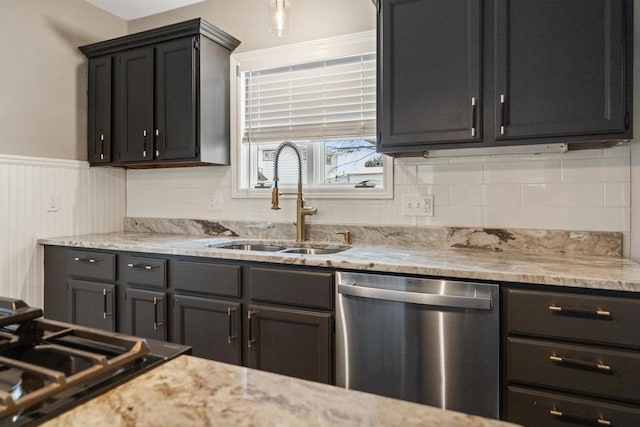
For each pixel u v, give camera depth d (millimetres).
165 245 2176
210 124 2514
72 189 2709
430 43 1800
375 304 1606
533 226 1958
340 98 2441
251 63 2643
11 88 2387
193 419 487
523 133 1646
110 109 2691
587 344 1325
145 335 2137
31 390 576
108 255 2262
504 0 1670
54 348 693
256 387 578
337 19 2410
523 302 1395
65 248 2434
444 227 2129
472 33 1726
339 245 2240
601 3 1539
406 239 2209
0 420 469
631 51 1515
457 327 1478
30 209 2475
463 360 1472
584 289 1330
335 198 2400
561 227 1906
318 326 1715
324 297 1707
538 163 1949
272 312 1810
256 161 2754
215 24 2789
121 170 3041
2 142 2346
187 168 2852
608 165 1826
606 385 1301
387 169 2266
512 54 1659
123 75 2645
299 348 1762
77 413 499
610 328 1298
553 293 1360
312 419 487
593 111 1552
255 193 2635
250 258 1859
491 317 1437
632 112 1524
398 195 2246
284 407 517
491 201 2043
